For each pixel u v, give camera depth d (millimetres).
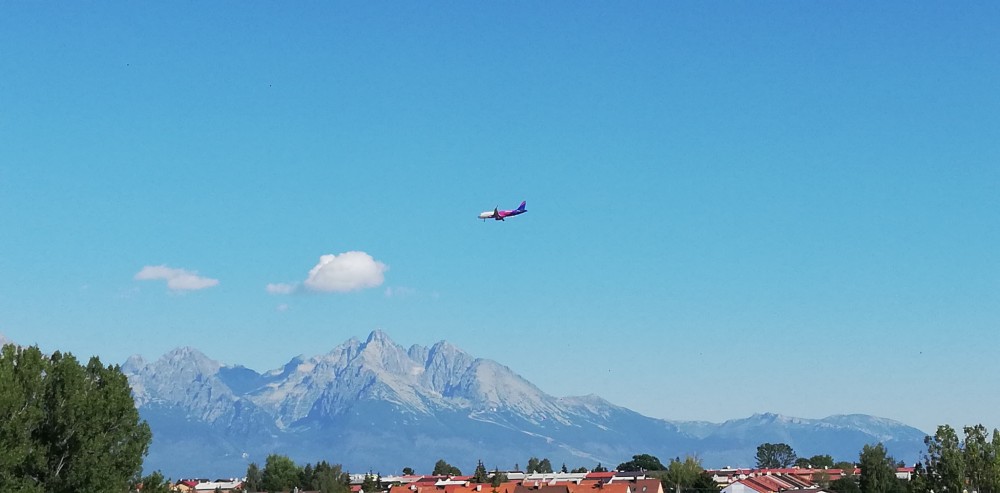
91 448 95688
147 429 101812
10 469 90438
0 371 92500
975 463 127375
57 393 96062
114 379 101062
